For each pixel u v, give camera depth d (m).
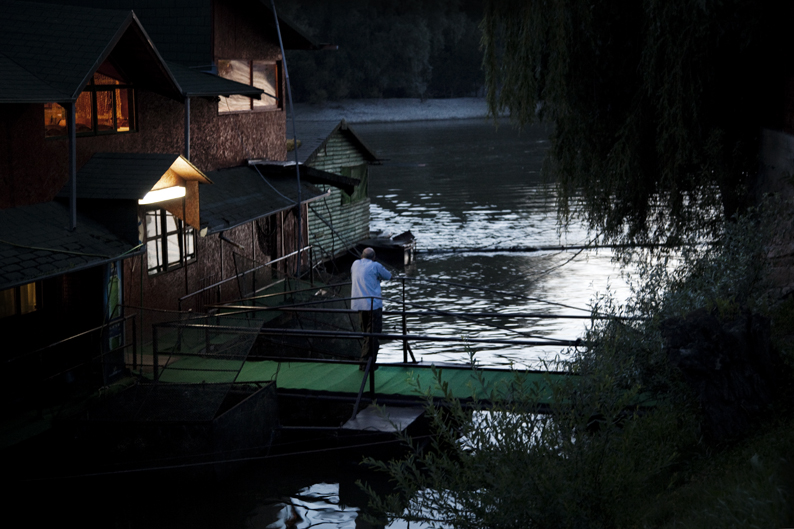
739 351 6.81
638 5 12.64
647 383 8.58
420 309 21.53
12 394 10.67
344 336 10.75
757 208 10.15
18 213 10.79
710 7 11.52
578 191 14.91
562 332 18.47
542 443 5.78
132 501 9.39
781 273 9.89
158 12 18.12
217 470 9.59
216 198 16.22
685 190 12.91
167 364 11.65
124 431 9.72
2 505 8.98
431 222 36.31
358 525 8.64
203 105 17.09
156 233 14.35
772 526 3.67
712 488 5.25
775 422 6.37
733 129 12.66
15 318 11.20
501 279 24.77
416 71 86.25
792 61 10.98
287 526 8.66
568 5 12.41
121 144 13.70
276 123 21.17
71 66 11.02
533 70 13.49
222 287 17.34
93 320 11.46
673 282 10.40
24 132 11.08
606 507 5.43
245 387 11.10
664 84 11.99
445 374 11.57
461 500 5.77
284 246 21.25
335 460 10.48
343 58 82.12
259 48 20.19
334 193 26.11
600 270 25.45
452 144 77.94
